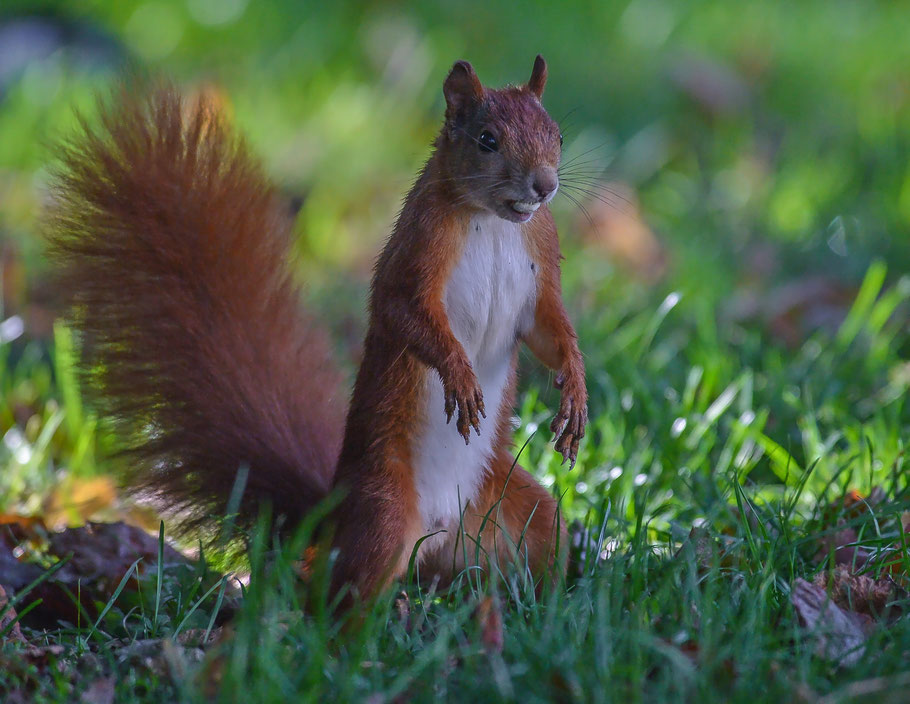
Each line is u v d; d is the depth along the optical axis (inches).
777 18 850.8
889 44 810.8
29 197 541.0
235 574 289.3
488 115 259.9
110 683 215.2
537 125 260.2
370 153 621.0
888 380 404.5
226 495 296.2
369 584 261.0
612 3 846.5
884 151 634.2
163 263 307.3
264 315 313.6
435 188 264.8
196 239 309.3
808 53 793.6
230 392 302.5
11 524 303.3
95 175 308.2
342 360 413.7
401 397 269.3
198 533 298.5
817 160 636.7
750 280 508.7
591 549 276.2
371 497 266.4
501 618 233.8
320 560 264.2
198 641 236.2
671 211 583.2
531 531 276.5
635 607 228.1
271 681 199.9
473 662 214.7
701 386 394.9
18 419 383.9
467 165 259.3
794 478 326.6
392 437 270.5
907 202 571.5
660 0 857.5
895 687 196.5
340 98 665.0
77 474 349.7
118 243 307.3
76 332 309.7
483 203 260.2
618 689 198.7
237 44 741.3
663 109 693.3
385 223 569.6
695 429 346.0
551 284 276.2
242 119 634.8
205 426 300.4
